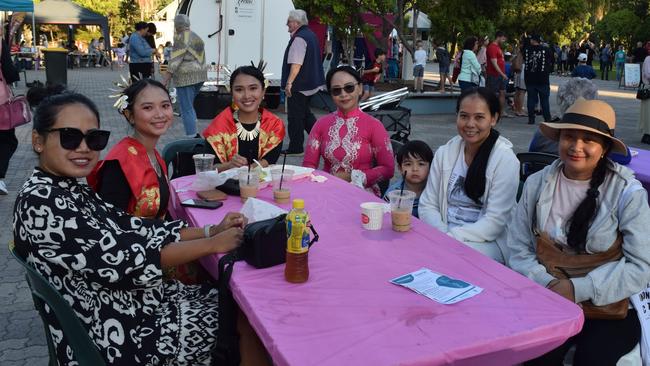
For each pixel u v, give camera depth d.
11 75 6.02
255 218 2.72
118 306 2.22
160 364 2.27
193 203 3.27
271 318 1.90
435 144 9.84
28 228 2.05
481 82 14.88
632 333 2.56
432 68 34.72
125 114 3.20
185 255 2.35
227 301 2.27
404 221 2.82
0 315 3.78
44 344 3.45
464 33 15.78
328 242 2.66
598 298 2.49
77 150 2.17
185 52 8.98
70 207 2.10
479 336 1.81
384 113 9.12
